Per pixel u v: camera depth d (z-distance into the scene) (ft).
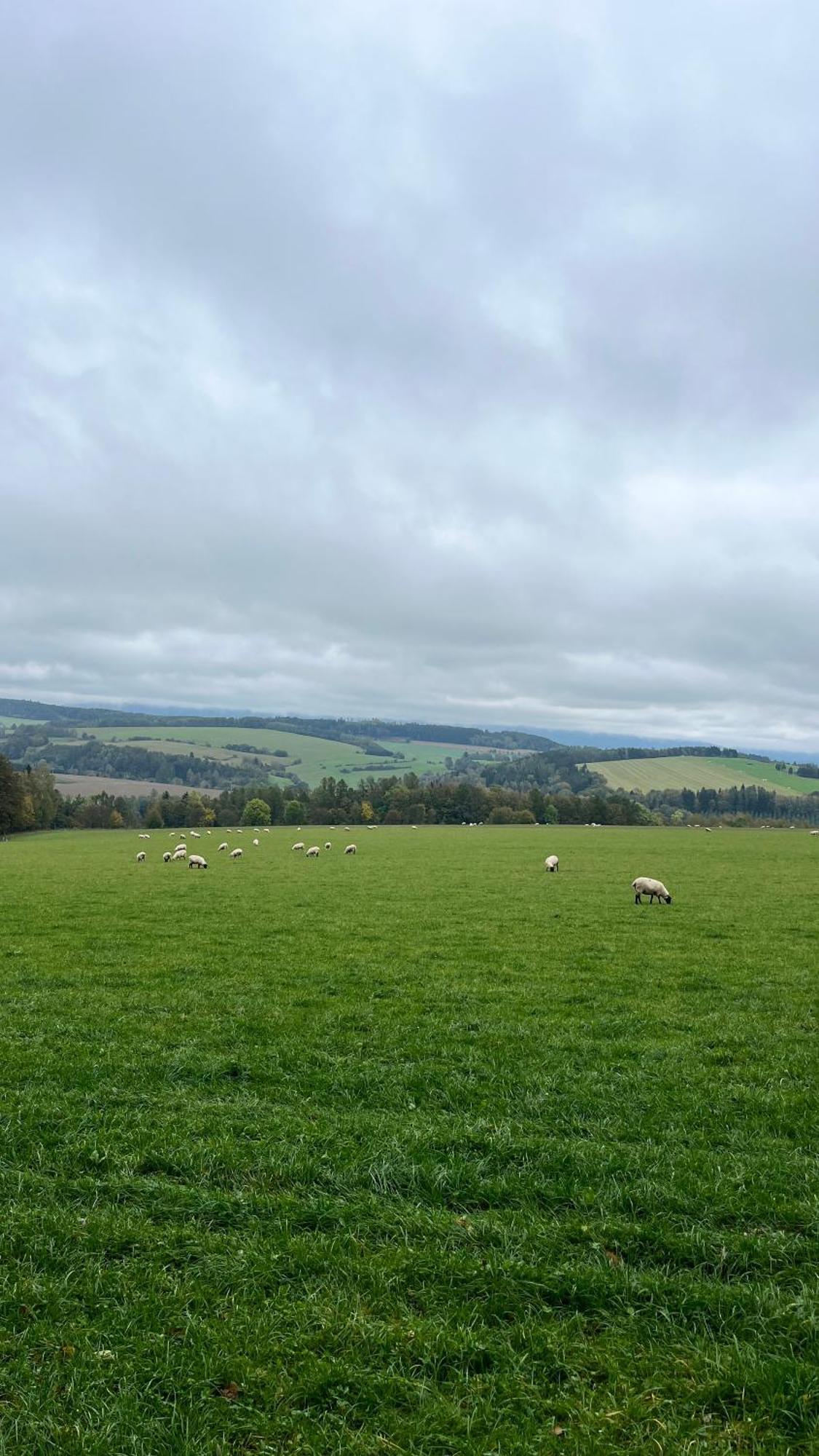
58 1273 22.36
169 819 526.16
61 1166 28.55
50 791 503.61
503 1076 38.34
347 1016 49.21
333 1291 21.56
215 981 58.85
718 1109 34.17
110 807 549.54
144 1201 26.27
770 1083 37.35
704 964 66.64
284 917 93.30
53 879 145.28
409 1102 35.04
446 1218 25.11
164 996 54.13
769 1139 31.14
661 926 88.22
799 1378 17.94
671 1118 33.22
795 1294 21.30
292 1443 16.79
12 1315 20.51
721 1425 17.12
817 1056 41.65
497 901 111.75
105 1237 23.93
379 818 589.32
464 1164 28.60
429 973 62.44
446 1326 20.11
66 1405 17.70
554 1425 17.21
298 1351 19.38
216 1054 41.22
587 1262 22.94
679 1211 25.64
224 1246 23.62
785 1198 26.16
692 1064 40.37
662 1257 23.34
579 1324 20.44
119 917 93.25
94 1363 18.85
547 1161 28.94
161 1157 29.04
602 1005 52.85
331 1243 23.68
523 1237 23.99
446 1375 18.80
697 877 151.43
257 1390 18.19
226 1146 30.04
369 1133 31.45
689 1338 19.74
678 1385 18.19
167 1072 38.63
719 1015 49.98
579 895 118.93
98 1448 16.48
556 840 310.04
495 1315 20.68
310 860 200.23
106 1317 20.47
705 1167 28.43
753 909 104.22
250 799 593.42
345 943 75.72
